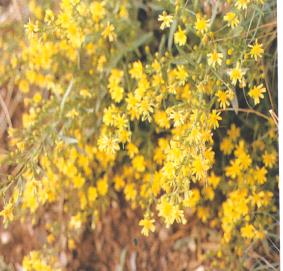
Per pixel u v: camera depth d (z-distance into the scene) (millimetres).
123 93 860
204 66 800
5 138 974
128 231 942
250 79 797
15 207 836
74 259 936
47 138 846
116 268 938
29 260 887
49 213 947
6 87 989
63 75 909
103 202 916
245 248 874
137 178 896
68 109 875
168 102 846
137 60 917
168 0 809
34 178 820
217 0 794
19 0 941
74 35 836
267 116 866
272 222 870
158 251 934
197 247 923
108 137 819
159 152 865
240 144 852
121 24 881
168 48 849
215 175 901
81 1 875
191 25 805
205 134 759
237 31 779
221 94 771
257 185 853
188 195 748
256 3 779
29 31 821
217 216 920
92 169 927
